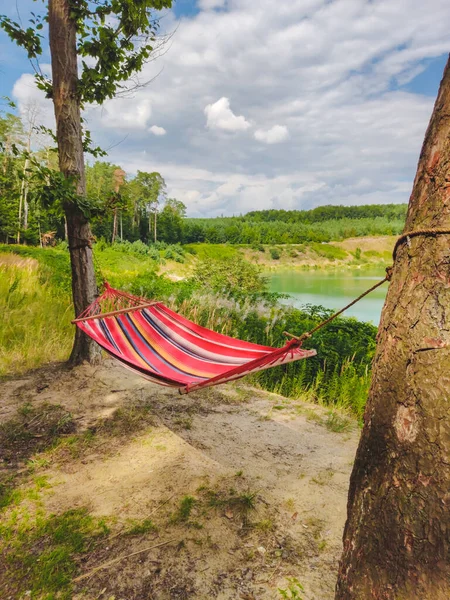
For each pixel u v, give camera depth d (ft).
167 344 14.15
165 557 7.66
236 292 33.96
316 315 27.14
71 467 10.80
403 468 4.34
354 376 16.92
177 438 12.43
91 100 17.21
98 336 12.50
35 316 24.14
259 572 7.38
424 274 4.45
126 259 94.94
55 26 15.64
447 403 4.09
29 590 6.88
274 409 15.30
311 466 11.09
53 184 15.35
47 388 15.98
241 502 9.22
